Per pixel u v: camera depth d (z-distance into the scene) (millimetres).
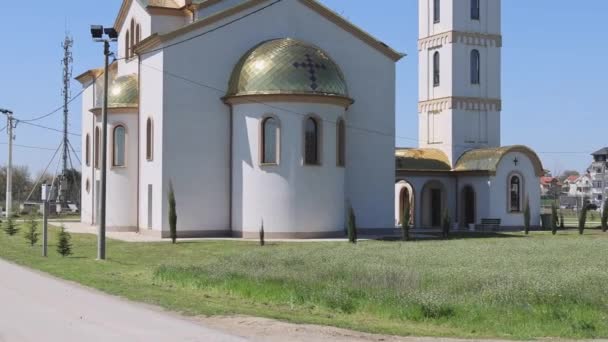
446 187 56781
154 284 22750
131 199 46312
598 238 45062
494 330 15891
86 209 55875
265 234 41938
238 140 43062
